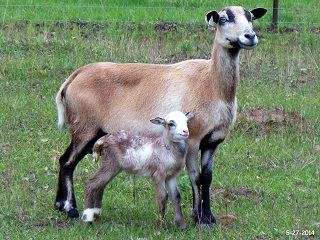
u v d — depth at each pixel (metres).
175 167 13.55
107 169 13.81
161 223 13.72
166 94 14.25
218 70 13.89
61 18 28.61
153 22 28.41
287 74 24.50
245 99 22.11
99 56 25.02
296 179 17.19
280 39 27.25
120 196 15.95
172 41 26.69
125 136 13.70
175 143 13.45
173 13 30.03
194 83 14.15
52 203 15.52
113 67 14.92
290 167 18.02
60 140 19.27
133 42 26.00
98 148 13.76
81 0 31.83
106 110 14.66
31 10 29.66
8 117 20.34
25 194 15.95
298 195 16.17
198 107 13.92
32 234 13.77
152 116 14.30
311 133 20.12
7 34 26.23
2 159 17.88
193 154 14.04
